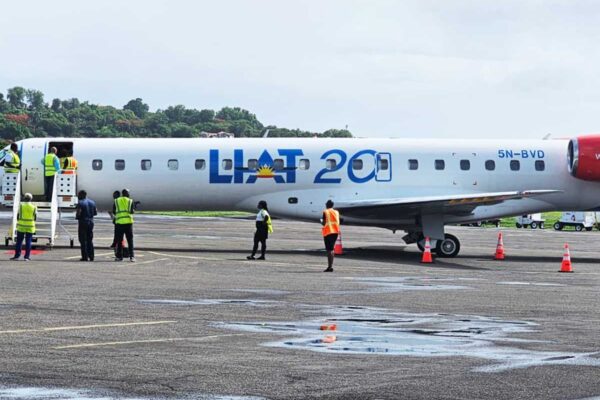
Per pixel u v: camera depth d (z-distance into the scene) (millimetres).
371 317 24625
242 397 15039
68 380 16109
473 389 15789
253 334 21250
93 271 36594
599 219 111500
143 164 50969
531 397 15305
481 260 49688
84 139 51938
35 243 52031
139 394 15164
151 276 35125
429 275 38656
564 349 19734
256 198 51656
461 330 22422
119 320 23219
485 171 52688
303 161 51531
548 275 40625
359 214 51219
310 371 17062
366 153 52031
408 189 52125
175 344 19703
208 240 62062
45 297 27766
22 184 49938
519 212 53188
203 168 51062
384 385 16000
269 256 47781
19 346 19234
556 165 53125
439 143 53219
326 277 36406
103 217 99688
